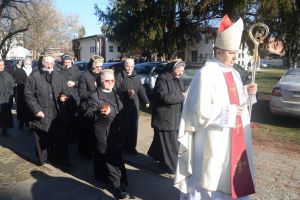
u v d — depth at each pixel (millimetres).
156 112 5812
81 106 6582
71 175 5992
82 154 6910
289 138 8062
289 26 13977
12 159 6820
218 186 3811
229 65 3885
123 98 6730
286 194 5172
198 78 3770
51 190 5402
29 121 6316
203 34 17297
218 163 3771
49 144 6352
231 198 3842
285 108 9273
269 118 10156
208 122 3719
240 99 3863
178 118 5777
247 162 3875
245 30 13680
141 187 5430
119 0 15922
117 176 5098
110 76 5176
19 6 39625
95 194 5246
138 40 15484
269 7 12523
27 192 5348
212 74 3738
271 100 9547
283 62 59469
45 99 6109
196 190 3916
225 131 3770
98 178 5711
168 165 5828
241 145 3822
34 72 6133
